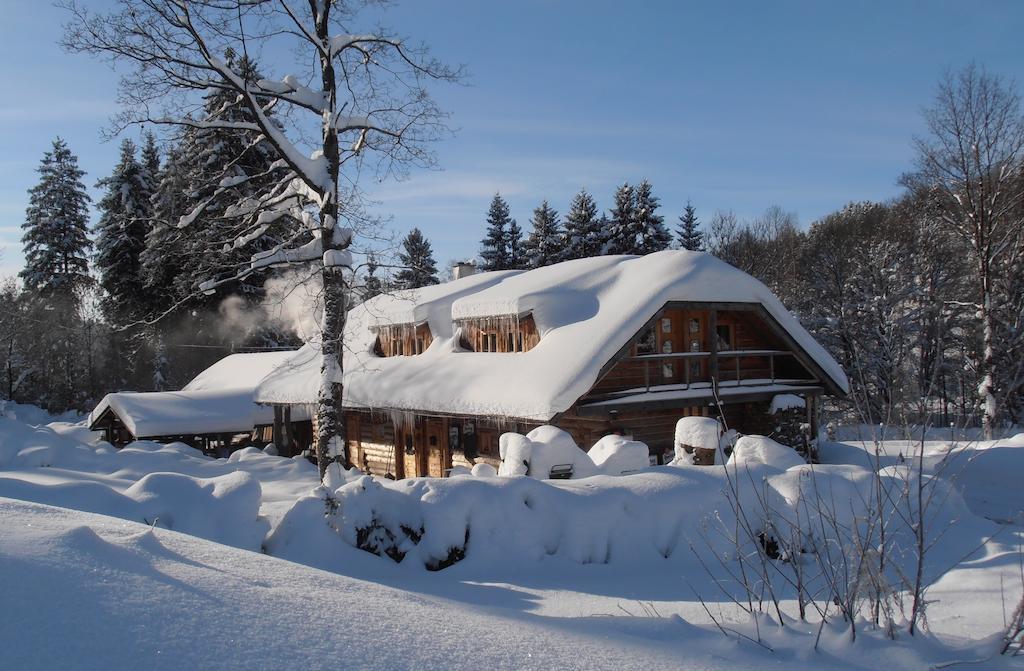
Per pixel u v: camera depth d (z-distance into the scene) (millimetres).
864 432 24547
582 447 16641
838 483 8508
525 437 10688
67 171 47281
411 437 21219
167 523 7938
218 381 33188
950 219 26266
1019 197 24453
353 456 24016
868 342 36406
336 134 14578
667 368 17891
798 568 4645
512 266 60688
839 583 5000
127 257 37844
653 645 3686
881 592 4648
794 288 44656
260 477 18609
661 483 8820
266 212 15211
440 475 20047
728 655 3656
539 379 15070
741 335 19375
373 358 23109
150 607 2729
